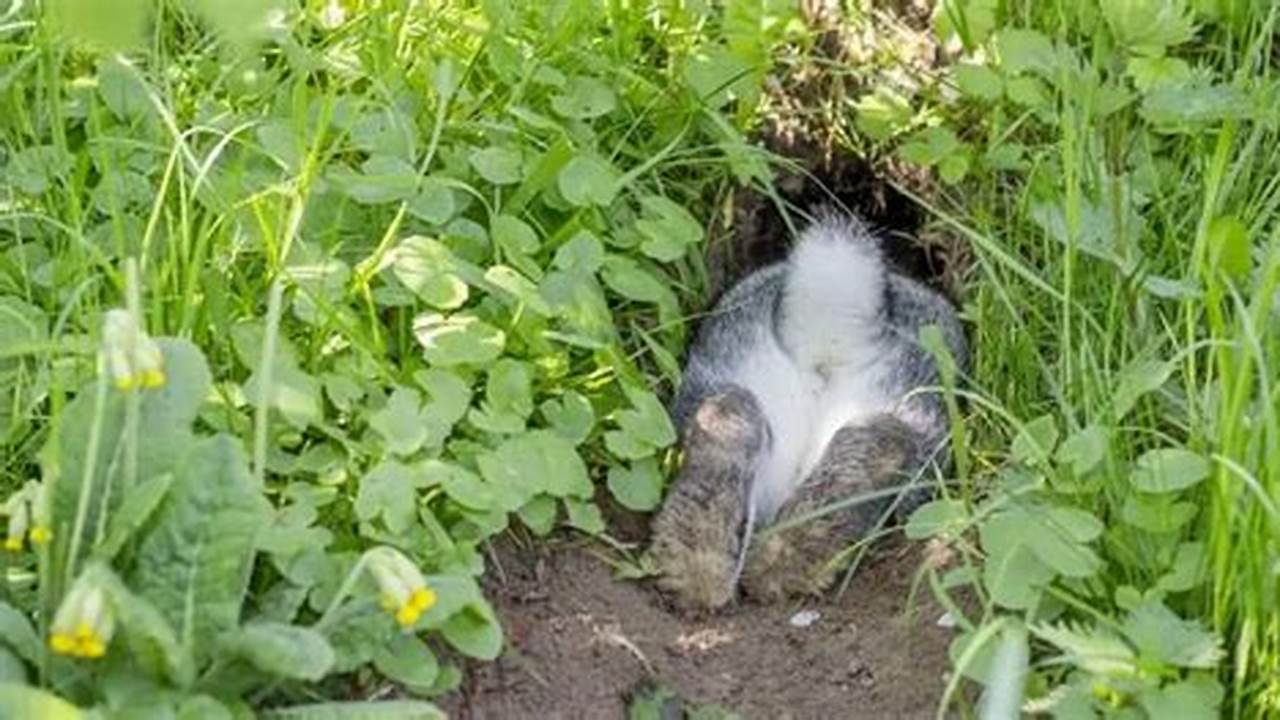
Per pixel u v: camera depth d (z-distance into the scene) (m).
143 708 0.98
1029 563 1.14
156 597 1.00
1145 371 1.20
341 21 1.41
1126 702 1.08
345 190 1.28
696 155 1.43
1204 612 1.12
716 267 1.43
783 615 1.22
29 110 1.35
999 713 1.06
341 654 1.04
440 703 1.11
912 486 1.25
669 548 1.22
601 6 1.44
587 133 1.39
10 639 1.01
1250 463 1.12
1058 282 1.34
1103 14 1.36
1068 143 1.30
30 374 1.18
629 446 1.24
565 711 1.14
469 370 1.24
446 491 1.16
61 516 1.02
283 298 1.23
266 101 1.36
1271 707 1.08
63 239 1.26
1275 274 1.17
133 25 1.05
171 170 1.25
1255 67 1.41
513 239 1.30
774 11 1.45
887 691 1.16
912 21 1.50
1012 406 1.31
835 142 1.48
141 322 1.08
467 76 1.40
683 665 1.18
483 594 1.18
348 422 1.20
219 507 1.01
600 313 1.29
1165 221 1.33
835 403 1.35
